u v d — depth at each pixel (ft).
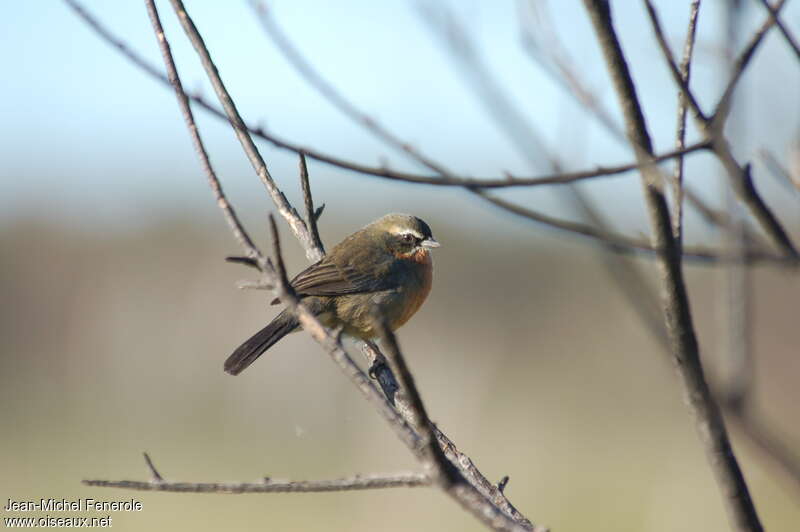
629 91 10.96
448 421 67.72
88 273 78.48
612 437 60.59
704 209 11.10
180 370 72.69
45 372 73.67
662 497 50.62
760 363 63.87
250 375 68.85
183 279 77.71
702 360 10.55
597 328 73.92
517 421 64.75
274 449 61.62
